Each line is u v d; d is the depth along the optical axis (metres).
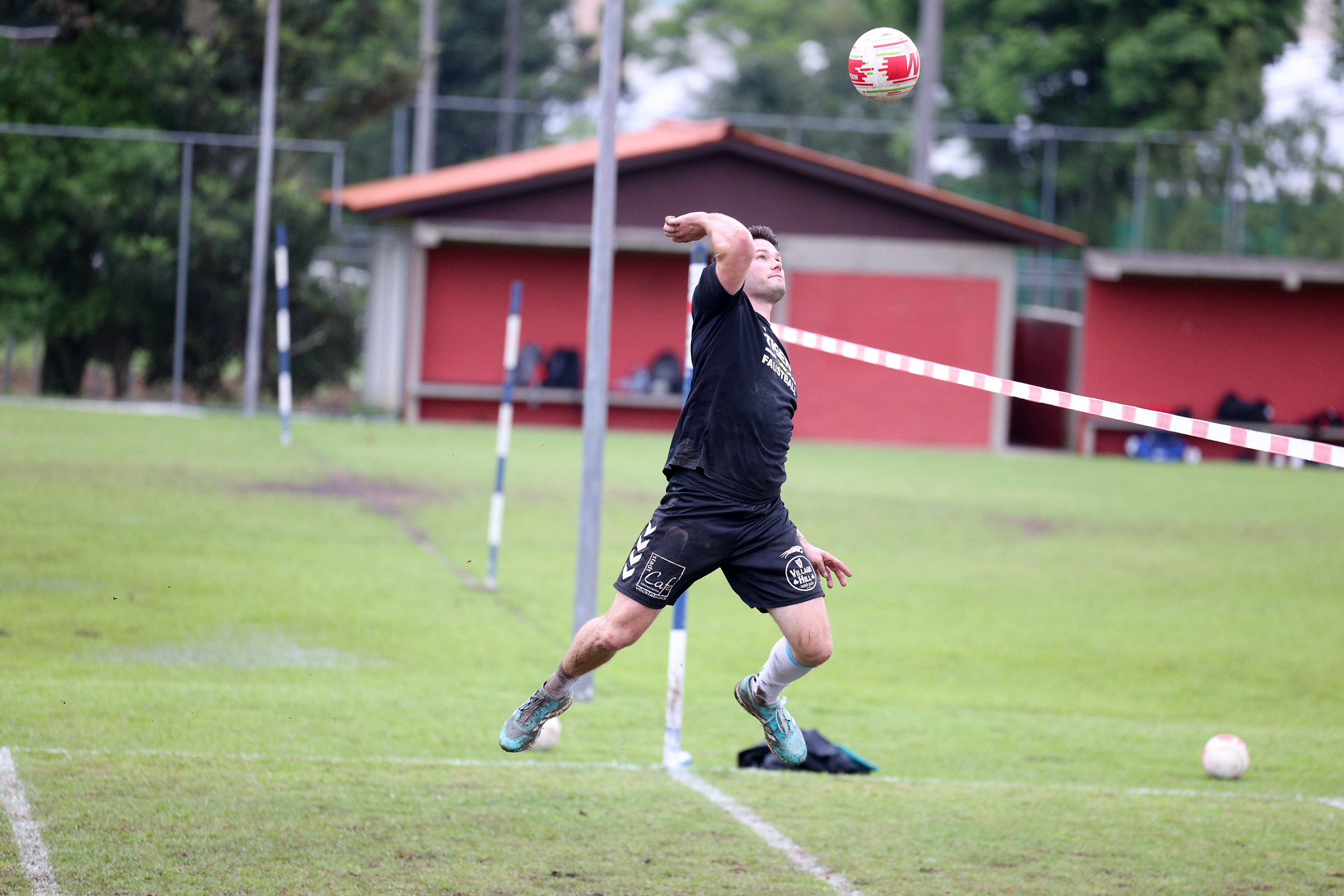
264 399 87.94
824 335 83.31
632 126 124.44
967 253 83.31
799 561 14.97
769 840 17.02
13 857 14.97
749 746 22.89
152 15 86.38
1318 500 65.31
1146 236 112.81
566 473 60.16
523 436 76.62
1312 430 85.31
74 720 20.75
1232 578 43.16
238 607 31.27
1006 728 24.81
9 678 23.53
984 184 133.25
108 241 78.31
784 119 163.00
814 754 21.14
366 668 26.84
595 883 15.18
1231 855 17.14
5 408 71.38
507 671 27.42
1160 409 85.06
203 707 22.28
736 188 82.12
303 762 19.33
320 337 89.88
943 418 84.25
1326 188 114.19
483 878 15.12
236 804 17.12
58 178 76.75
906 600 37.62
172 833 15.95
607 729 23.56
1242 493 67.44
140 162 78.56
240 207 83.12
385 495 50.28
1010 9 131.00
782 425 14.91
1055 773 21.73
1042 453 84.44
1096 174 129.12
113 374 83.38
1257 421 84.88
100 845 15.43
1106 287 84.25
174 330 82.56
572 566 39.56
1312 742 24.45
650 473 61.62
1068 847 17.22
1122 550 47.84
